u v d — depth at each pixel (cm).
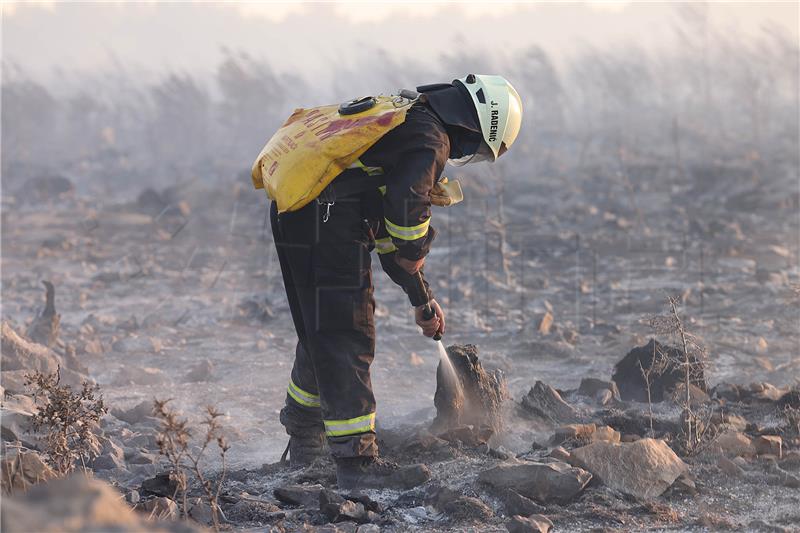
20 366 1073
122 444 834
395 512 639
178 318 1645
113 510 224
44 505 220
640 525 615
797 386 1009
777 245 2480
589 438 785
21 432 755
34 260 2456
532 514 624
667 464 684
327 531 585
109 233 2836
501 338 1439
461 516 626
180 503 618
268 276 2052
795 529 600
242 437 909
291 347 1398
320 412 767
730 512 646
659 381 962
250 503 639
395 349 1373
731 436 781
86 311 1756
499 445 798
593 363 1263
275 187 671
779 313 1598
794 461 755
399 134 662
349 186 670
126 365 1277
